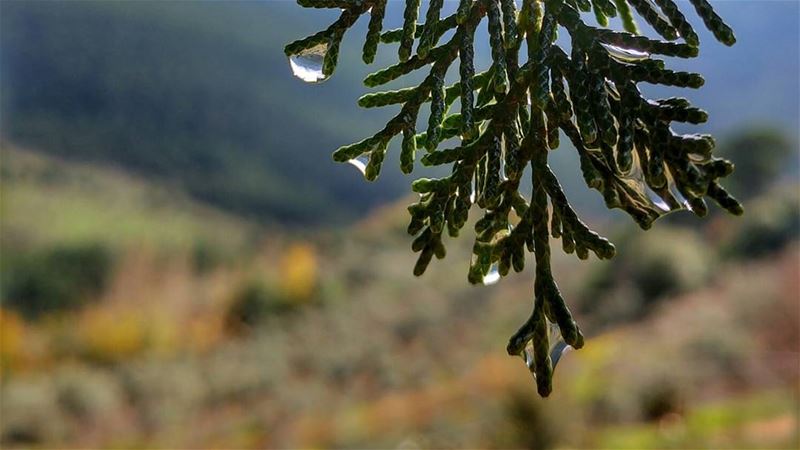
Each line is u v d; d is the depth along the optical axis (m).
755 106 113.25
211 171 100.94
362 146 1.44
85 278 42.50
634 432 12.97
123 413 22.72
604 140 1.23
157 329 31.52
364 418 18.55
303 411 21.31
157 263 45.34
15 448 19.67
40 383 23.42
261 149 108.62
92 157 97.75
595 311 26.61
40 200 70.88
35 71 113.19
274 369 26.36
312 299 36.75
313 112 119.00
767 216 30.25
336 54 1.45
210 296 39.25
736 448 11.08
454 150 1.39
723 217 34.22
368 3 1.45
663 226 36.19
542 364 1.31
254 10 150.25
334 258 46.84
